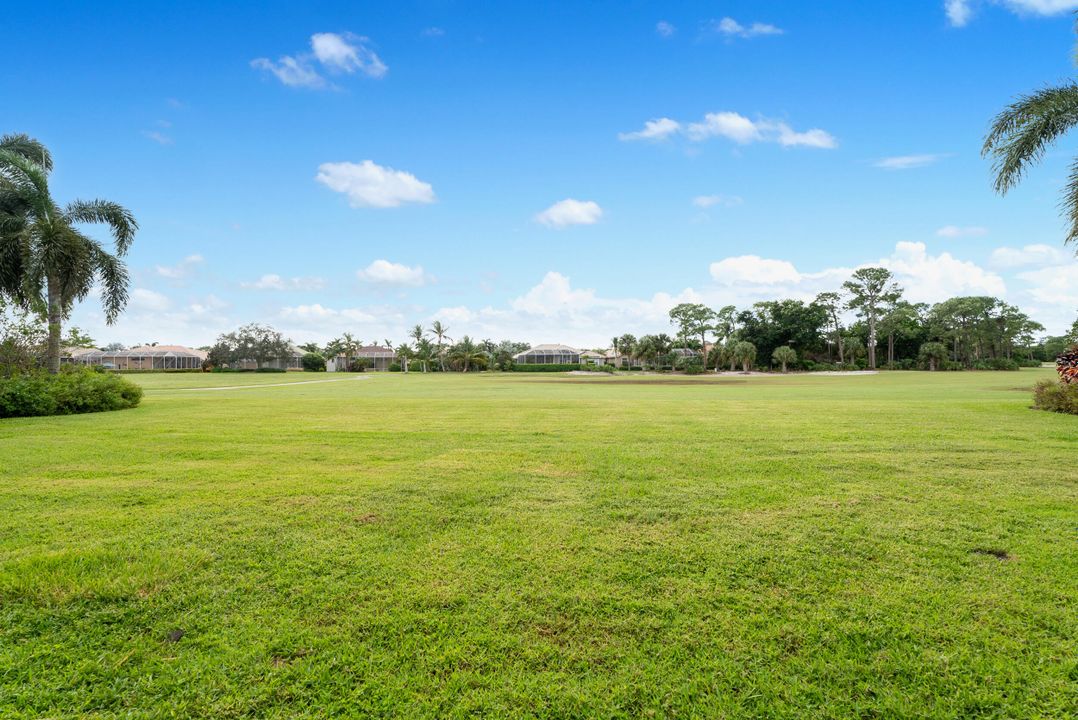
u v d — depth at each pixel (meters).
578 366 89.25
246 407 15.74
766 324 81.81
